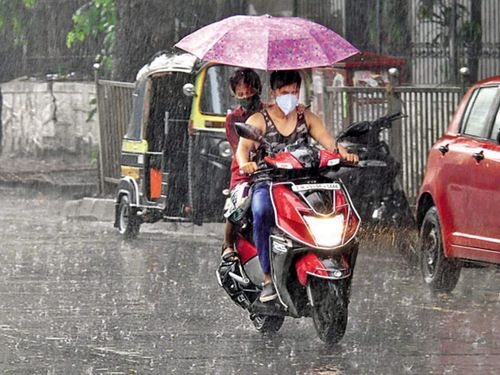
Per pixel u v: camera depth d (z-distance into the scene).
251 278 19.53
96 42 58.59
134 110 34.91
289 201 18.41
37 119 59.88
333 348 18.89
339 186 18.78
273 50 19.50
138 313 22.22
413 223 29.31
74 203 41.84
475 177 23.28
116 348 19.02
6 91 61.28
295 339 19.75
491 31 44.91
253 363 17.81
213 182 32.44
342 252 18.27
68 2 59.41
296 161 18.41
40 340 19.69
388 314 22.03
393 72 35.81
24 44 59.97
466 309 22.59
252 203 18.86
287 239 18.34
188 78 32.62
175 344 19.33
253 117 19.19
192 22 44.59
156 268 28.28
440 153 24.88
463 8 44.84
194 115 32.44
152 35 43.84
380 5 46.34
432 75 45.19
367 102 36.25
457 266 24.44
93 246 32.75
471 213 23.42
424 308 22.73
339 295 18.25
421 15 45.44
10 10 58.28
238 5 45.94
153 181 34.06
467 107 24.94
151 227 38.22
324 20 47.34
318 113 38.00
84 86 57.72
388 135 35.59
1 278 26.72
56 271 27.78
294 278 18.66
